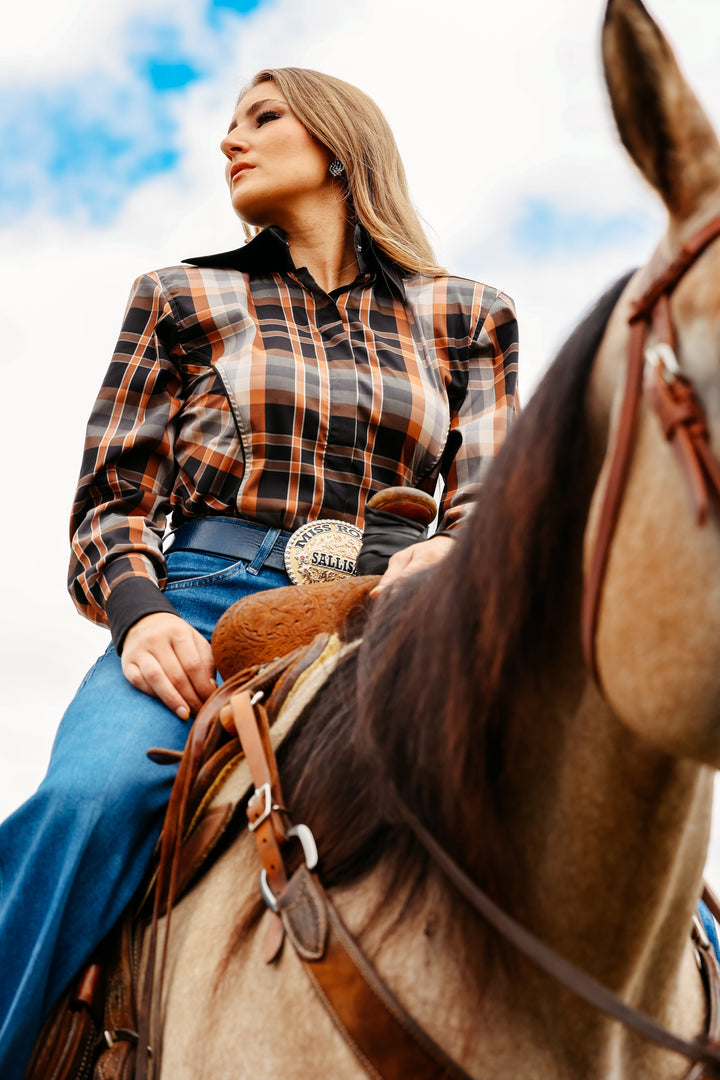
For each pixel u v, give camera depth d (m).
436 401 1.94
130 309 1.95
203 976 1.20
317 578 1.71
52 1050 1.32
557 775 1.01
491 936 1.03
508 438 1.03
